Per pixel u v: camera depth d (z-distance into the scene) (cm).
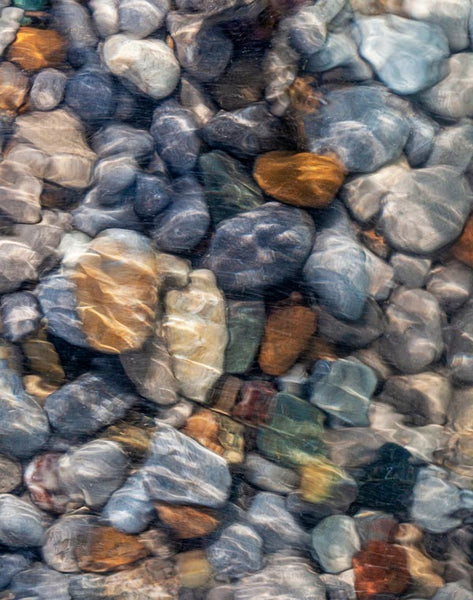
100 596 184
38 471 192
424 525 192
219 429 197
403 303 207
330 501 193
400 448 198
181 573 186
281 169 211
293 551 189
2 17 229
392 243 210
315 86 221
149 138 218
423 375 203
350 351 204
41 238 206
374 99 218
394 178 212
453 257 210
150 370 198
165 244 206
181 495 190
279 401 199
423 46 223
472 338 204
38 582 185
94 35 228
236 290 204
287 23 224
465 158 216
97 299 199
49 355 199
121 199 211
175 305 201
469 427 199
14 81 223
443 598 186
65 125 220
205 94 221
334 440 198
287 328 202
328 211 210
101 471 191
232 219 208
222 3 224
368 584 187
